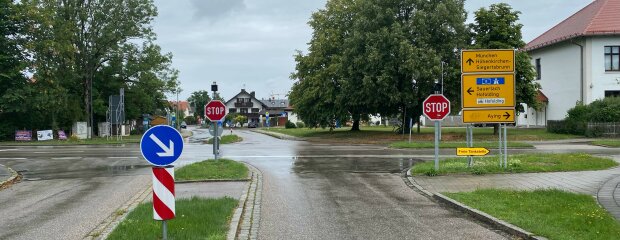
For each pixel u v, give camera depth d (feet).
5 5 138.72
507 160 54.44
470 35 115.96
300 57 154.10
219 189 40.34
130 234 22.88
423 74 105.40
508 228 24.68
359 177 48.65
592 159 56.70
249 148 94.32
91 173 55.31
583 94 132.87
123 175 52.80
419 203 33.76
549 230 23.30
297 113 153.79
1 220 29.43
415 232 25.05
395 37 109.19
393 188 41.06
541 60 155.63
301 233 25.04
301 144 108.78
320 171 54.08
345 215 29.66
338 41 140.77
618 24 130.52
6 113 146.20
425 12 111.65
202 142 125.08
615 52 131.23
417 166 52.90
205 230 23.82
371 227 26.32
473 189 38.75
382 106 125.59
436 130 49.14
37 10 139.13
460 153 48.93
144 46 166.30
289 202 34.35
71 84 154.10
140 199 36.29
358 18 121.29
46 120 150.71
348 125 254.27
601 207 29.32
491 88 49.55
